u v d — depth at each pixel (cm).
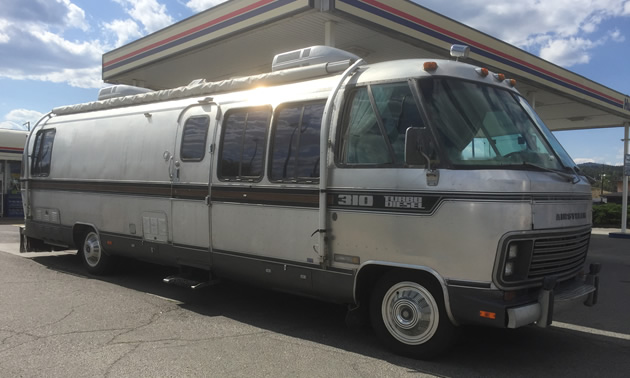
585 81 1600
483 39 1196
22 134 2167
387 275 464
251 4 1025
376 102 473
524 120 499
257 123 568
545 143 498
